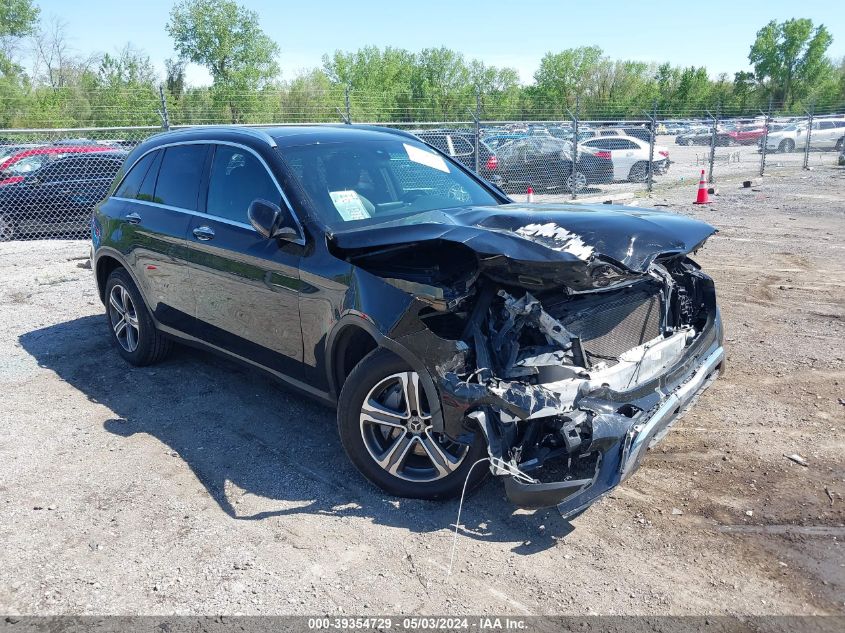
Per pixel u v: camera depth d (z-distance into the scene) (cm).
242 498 353
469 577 289
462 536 317
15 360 563
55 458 397
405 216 400
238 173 429
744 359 530
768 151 3081
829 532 312
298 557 304
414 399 325
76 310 710
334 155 427
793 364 516
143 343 523
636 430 305
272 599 278
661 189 1870
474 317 319
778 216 1281
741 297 710
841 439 398
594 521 326
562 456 350
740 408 443
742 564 292
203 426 438
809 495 341
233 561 302
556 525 324
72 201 1195
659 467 373
